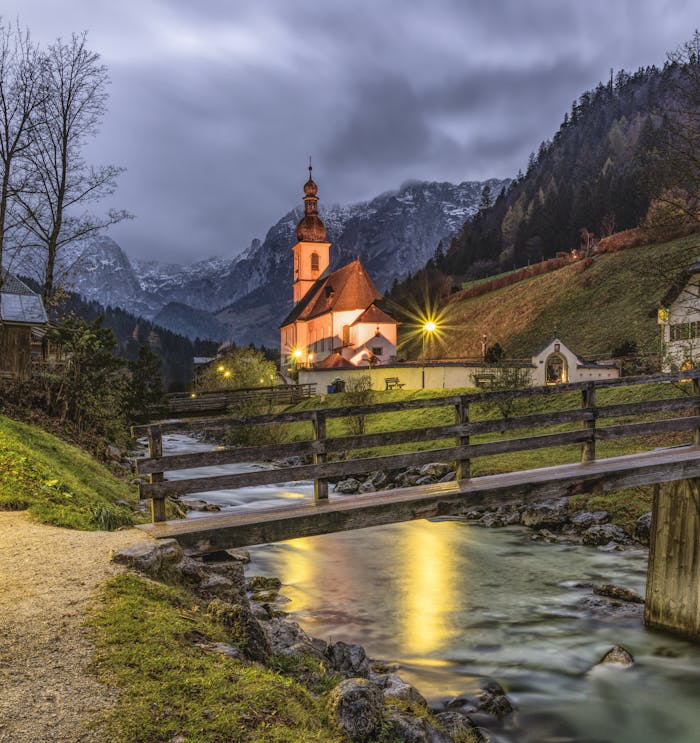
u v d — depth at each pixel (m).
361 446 9.90
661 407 11.88
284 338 126.19
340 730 5.04
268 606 12.12
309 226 143.38
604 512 19.91
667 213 28.45
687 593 11.15
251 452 9.26
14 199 31.50
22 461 13.04
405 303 172.38
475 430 10.58
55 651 5.32
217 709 4.60
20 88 31.12
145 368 40.53
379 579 14.95
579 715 8.61
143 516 14.24
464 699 8.88
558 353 58.56
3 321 33.19
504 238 199.62
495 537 19.30
